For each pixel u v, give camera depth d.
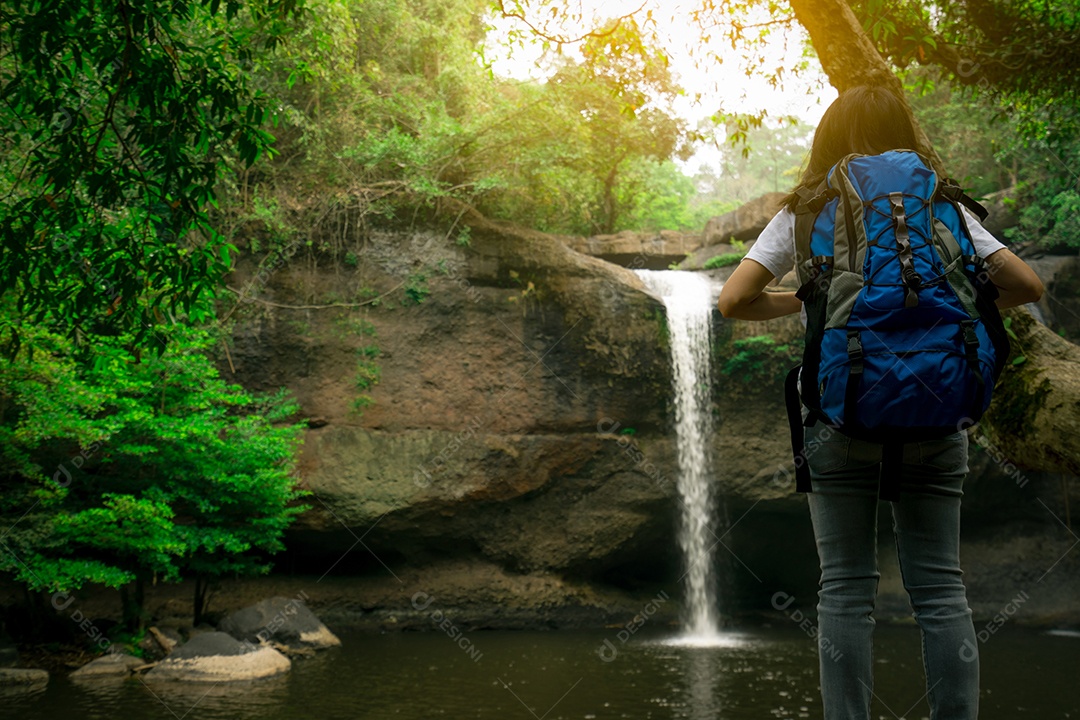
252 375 21.00
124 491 15.27
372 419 21.42
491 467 21.70
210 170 5.40
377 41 24.12
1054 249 23.44
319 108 21.11
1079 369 2.87
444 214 22.44
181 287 5.79
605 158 24.66
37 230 5.59
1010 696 11.84
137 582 15.76
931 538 1.85
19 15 5.11
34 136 5.50
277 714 10.43
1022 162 23.56
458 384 22.09
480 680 13.14
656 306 22.94
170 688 12.14
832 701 1.82
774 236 2.05
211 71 5.77
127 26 5.13
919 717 10.12
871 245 1.82
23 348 11.93
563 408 22.78
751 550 24.44
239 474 15.57
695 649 17.41
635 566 24.36
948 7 7.59
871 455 1.86
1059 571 23.03
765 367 23.36
